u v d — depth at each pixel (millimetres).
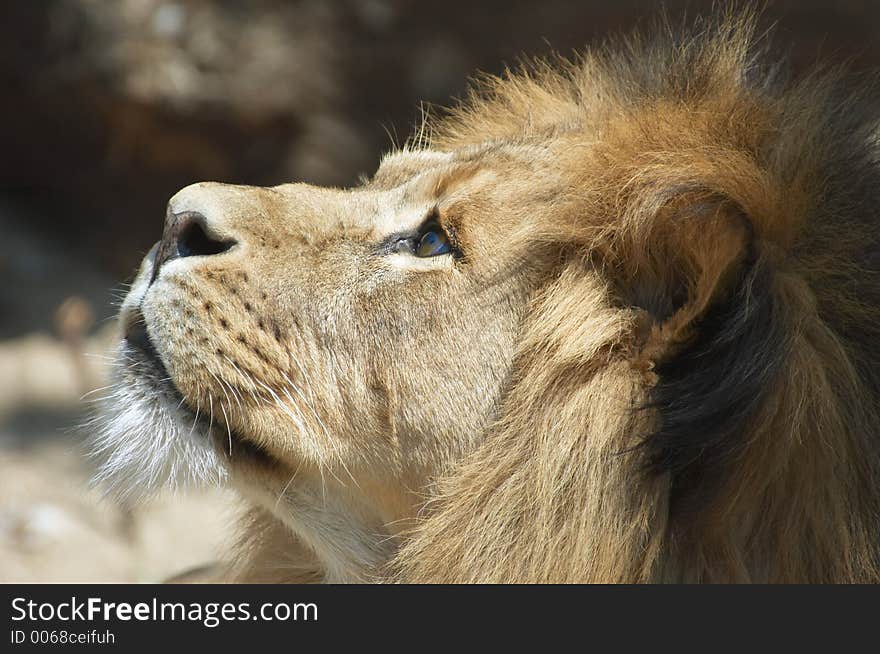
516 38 17203
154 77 17000
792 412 5652
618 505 5895
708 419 5656
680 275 6043
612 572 5914
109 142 17938
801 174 6164
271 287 6523
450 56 17438
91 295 17656
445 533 6234
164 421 6598
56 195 19062
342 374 6441
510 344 6285
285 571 7797
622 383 5957
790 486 5848
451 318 6336
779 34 16016
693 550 6035
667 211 5938
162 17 17234
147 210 18219
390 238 6582
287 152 17391
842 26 16078
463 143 8047
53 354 16094
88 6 17359
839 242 6043
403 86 17484
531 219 6367
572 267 6270
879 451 5918
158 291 6551
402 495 6520
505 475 6164
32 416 14453
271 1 17516
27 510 12328
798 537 5895
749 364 5605
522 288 6309
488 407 6281
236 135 17375
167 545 12125
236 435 6574
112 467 6754
